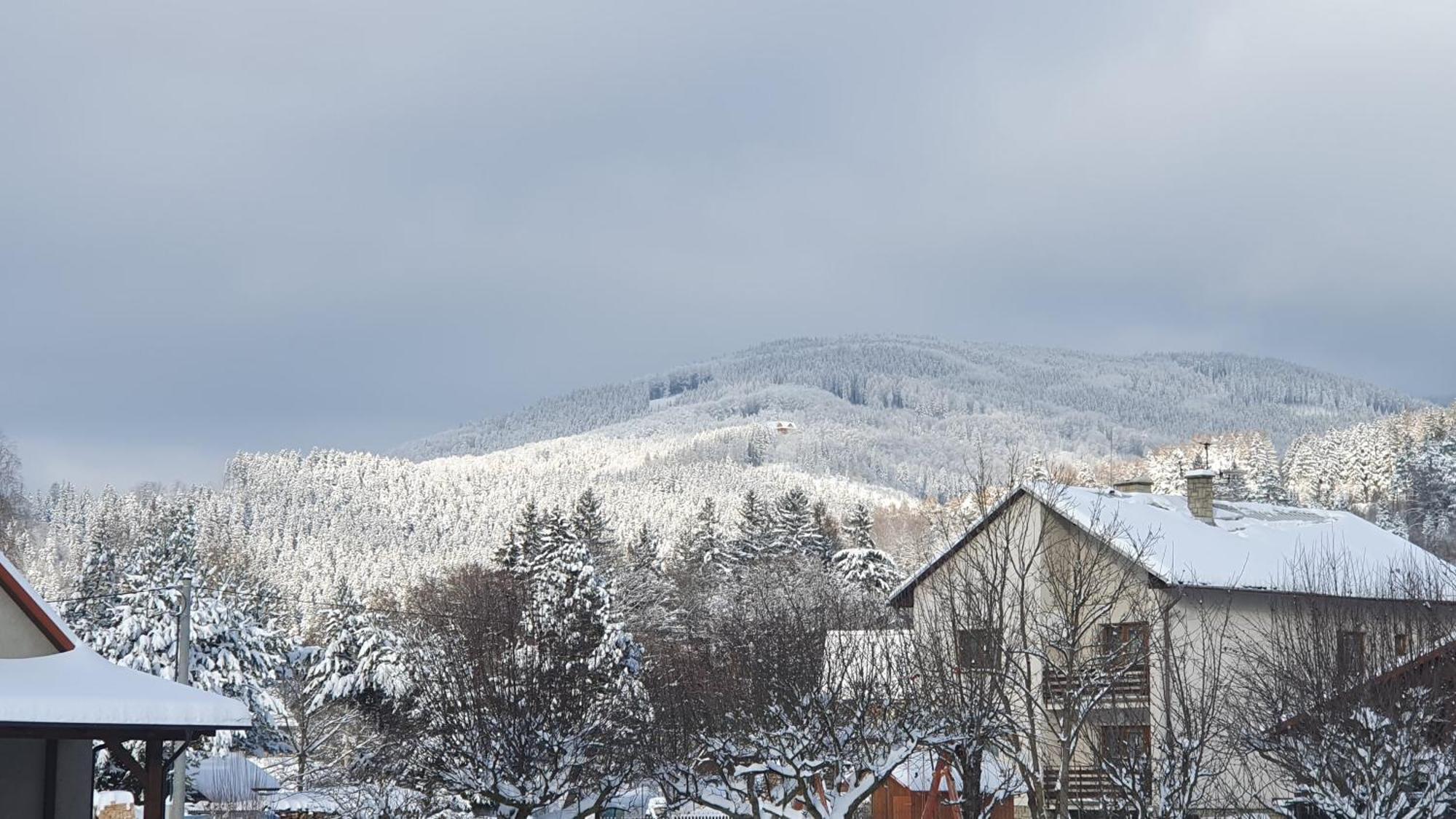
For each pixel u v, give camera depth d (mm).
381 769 42844
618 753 39156
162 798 23891
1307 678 29594
